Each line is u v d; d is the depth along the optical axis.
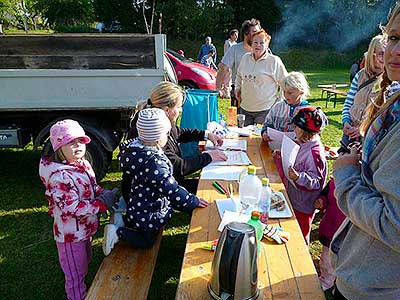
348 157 1.37
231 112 4.24
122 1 25.06
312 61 24.19
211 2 26.03
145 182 2.23
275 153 3.13
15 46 4.52
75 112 4.30
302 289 1.55
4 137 4.39
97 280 2.12
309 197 2.72
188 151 3.93
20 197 4.30
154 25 25.20
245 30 4.57
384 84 1.47
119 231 2.29
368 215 1.17
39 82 4.06
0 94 4.07
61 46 4.54
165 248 3.31
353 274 1.31
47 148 4.14
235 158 3.03
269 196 2.12
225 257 1.42
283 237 1.88
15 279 2.92
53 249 3.31
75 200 2.29
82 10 27.83
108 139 4.18
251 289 1.44
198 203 2.21
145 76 4.14
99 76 4.09
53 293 2.78
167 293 2.81
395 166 1.09
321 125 2.64
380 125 1.24
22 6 27.33
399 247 1.11
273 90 4.24
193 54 24.16
